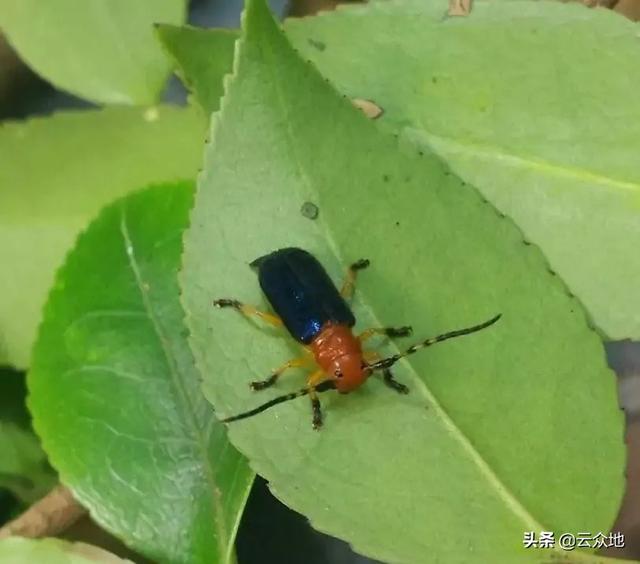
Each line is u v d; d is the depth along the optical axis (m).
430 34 0.09
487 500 0.08
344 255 0.08
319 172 0.08
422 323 0.08
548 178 0.08
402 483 0.08
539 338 0.08
